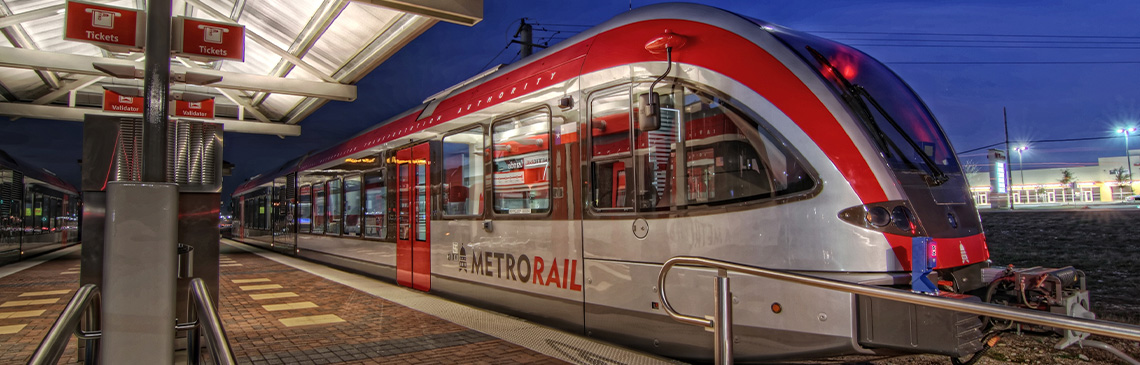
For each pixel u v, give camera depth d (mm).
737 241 4180
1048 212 24234
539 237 5684
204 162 4723
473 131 6840
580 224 5219
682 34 4727
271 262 13945
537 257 5707
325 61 17078
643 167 4719
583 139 5223
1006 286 4273
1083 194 48094
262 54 18156
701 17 4770
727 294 3461
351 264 10750
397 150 8906
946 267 3930
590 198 5133
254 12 14492
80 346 4375
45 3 14578
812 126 4020
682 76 4559
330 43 15484
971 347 3637
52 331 1868
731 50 4445
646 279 4652
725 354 3432
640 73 4785
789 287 3955
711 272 4258
